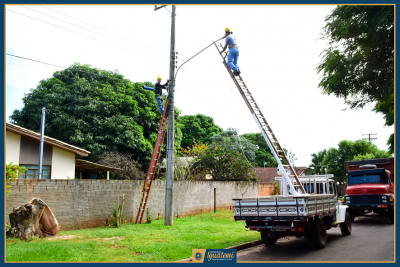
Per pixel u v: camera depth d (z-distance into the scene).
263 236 9.39
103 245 8.16
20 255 6.77
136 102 23.83
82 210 10.87
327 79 7.16
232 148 38.16
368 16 6.25
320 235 9.06
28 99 22.39
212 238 9.66
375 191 14.91
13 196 9.21
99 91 22.88
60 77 23.97
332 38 6.84
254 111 10.18
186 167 20.77
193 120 47.12
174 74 12.90
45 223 9.16
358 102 7.18
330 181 13.52
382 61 6.52
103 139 21.69
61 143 16.06
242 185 20.33
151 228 11.13
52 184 10.11
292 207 8.12
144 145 22.75
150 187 12.95
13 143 14.68
